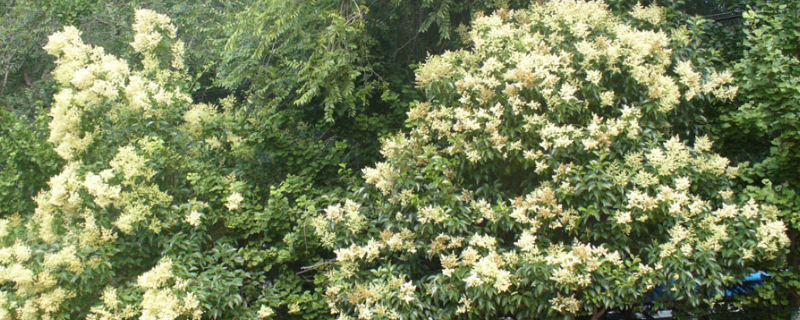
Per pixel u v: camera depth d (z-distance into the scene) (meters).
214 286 5.20
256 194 6.80
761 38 5.07
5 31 9.34
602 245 4.76
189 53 9.26
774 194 5.00
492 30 5.77
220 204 6.10
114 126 5.97
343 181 7.25
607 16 5.88
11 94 9.80
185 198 5.95
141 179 5.59
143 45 6.18
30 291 5.16
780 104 5.00
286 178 7.29
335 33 6.88
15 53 9.59
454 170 5.50
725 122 5.56
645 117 5.15
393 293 5.11
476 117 5.32
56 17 9.23
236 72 7.80
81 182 5.17
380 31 7.89
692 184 5.12
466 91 5.50
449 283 5.12
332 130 7.97
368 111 8.00
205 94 9.70
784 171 5.21
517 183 5.68
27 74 10.36
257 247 6.12
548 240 5.03
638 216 4.74
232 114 7.39
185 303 4.85
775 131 5.41
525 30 6.02
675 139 4.89
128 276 5.52
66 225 5.41
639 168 4.89
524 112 5.22
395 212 5.71
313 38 7.53
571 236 5.29
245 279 6.06
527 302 4.77
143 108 5.89
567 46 5.58
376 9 7.79
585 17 5.61
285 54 7.87
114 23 9.36
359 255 5.45
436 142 5.87
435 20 7.23
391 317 5.06
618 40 5.39
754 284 5.66
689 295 4.65
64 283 5.21
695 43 5.72
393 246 5.39
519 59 5.39
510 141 5.18
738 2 7.16
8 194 6.24
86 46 5.87
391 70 7.94
